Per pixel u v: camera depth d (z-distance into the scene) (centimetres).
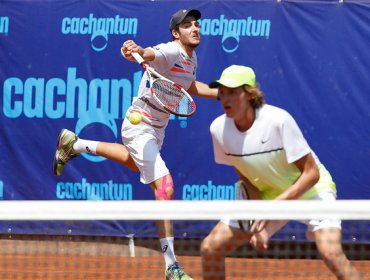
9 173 2192
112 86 2166
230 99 1205
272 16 2130
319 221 1237
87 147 1862
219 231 1270
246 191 1313
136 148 1666
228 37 2138
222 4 2139
